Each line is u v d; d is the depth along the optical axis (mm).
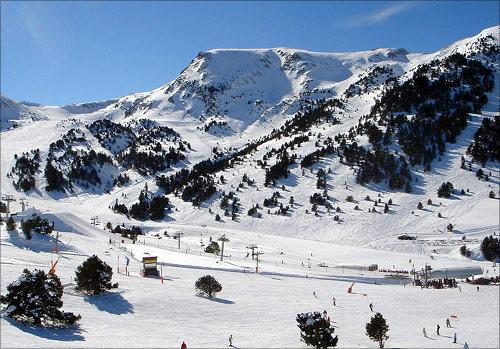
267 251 122625
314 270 93688
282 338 45062
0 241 80438
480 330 52312
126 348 37125
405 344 46188
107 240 107062
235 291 65375
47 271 60719
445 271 96188
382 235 155625
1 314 39938
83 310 48156
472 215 161000
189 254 101750
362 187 199500
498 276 90938
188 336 43562
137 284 61812
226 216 191000
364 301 66000
